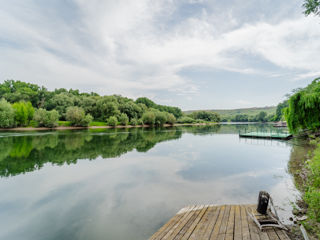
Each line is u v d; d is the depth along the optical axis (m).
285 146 21.95
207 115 127.81
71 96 93.69
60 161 15.55
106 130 54.53
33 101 79.06
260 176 10.76
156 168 13.09
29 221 6.50
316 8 5.54
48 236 5.64
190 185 9.60
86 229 5.91
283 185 9.00
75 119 62.28
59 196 8.61
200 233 4.50
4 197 8.55
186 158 16.30
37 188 9.66
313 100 18.89
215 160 15.39
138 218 6.48
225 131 49.94
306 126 20.27
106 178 11.10
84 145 24.05
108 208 7.31
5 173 12.32
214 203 7.41
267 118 129.25
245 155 17.36
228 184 9.59
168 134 40.88
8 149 20.58
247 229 4.50
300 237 4.35
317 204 5.11
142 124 78.25
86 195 8.66
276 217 4.93
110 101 80.38
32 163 14.94
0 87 79.00
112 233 5.66
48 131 45.91
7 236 5.68
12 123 49.38
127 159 16.11
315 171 7.16
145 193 8.70
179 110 138.12
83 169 13.15
